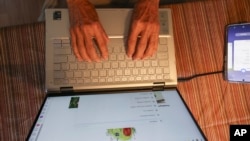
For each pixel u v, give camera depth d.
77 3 0.57
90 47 0.56
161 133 0.44
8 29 0.67
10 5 1.04
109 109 0.49
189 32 0.69
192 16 0.70
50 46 0.57
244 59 0.67
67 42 0.57
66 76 0.57
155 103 0.51
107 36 0.57
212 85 0.68
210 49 0.69
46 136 0.42
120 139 0.42
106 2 0.73
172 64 0.59
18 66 0.65
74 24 0.56
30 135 0.42
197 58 0.69
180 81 0.67
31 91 0.65
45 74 0.59
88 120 0.46
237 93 0.68
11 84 0.65
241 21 0.71
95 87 0.57
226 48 0.68
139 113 0.48
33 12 1.03
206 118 0.66
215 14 0.71
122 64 0.58
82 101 0.51
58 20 0.58
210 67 0.69
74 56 0.57
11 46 0.66
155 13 0.59
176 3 0.72
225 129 0.66
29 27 0.67
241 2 0.72
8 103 0.64
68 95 0.54
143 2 0.59
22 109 0.64
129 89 0.57
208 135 0.66
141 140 0.42
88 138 0.42
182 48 0.69
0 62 0.65
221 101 0.68
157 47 0.59
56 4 0.76
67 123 0.45
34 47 0.67
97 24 0.55
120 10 0.60
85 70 0.57
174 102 0.52
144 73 0.58
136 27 0.56
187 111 0.49
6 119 0.63
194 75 0.68
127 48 0.58
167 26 0.60
